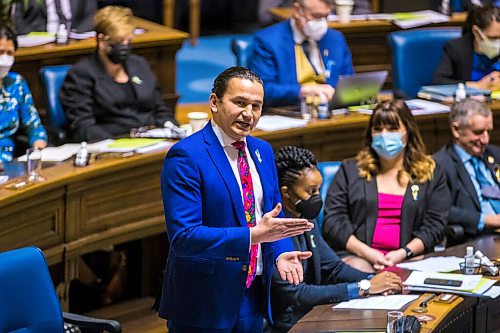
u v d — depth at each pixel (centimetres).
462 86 1850
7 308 1051
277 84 1811
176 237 1027
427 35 2027
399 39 2016
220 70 2800
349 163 1477
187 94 2553
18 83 1576
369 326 1114
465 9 2406
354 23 2202
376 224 1453
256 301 1096
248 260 1023
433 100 1886
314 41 1845
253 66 1836
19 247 1310
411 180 1460
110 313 1561
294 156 1241
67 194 1373
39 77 1748
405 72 2009
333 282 1311
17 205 1289
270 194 1086
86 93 1695
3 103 1555
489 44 1911
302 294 1218
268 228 1010
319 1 1800
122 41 1684
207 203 1045
